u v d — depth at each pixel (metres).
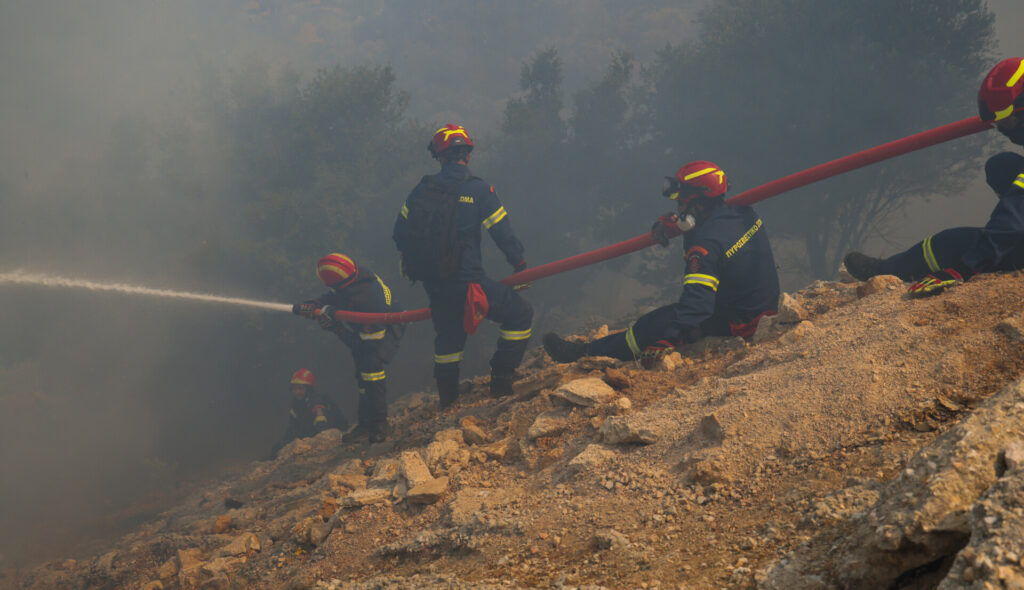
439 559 2.83
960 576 1.32
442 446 3.90
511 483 3.34
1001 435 1.68
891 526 1.58
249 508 4.99
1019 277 3.08
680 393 3.38
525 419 3.99
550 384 4.60
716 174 4.32
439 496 3.41
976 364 2.53
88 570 4.94
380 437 5.75
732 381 3.18
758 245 4.38
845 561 1.69
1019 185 3.28
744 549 2.06
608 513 2.61
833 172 4.19
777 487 2.37
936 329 2.83
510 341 5.34
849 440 2.45
